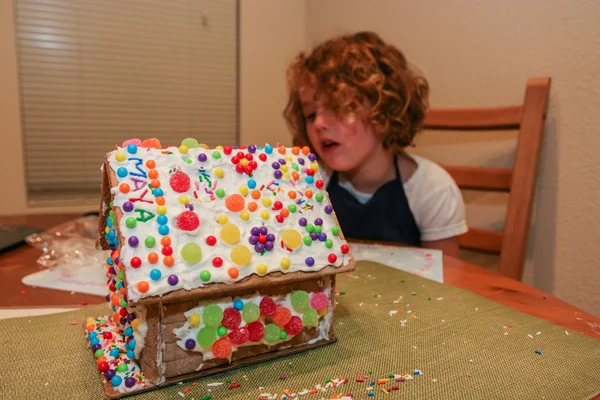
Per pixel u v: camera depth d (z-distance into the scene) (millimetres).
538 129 1165
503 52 1346
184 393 520
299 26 2318
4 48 1821
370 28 1871
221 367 570
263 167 651
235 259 547
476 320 726
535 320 727
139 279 500
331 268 614
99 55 2021
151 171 569
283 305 609
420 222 1412
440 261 1064
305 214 642
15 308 757
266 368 579
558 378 552
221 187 602
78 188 2076
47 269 949
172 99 2176
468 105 1476
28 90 1920
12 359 587
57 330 675
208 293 523
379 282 906
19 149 1895
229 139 2316
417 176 1378
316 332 644
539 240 1279
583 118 1144
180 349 543
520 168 1188
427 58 1618
